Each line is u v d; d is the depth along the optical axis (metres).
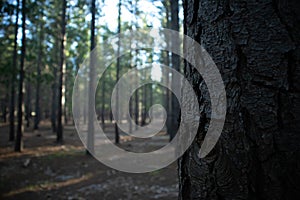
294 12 0.93
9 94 28.03
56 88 22.31
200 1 1.11
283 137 0.91
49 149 13.68
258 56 0.95
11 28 13.41
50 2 15.26
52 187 7.43
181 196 1.15
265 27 0.95
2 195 6.64
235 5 1.00
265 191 0.93
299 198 0.90
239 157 0.96
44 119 39.62
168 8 13.77
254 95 0.95
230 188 0.97
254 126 0.95
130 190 6.92
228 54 1.01
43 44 18.28
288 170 0.91
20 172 8.88
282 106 0.92
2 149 13.09
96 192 6.92
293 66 0.92
